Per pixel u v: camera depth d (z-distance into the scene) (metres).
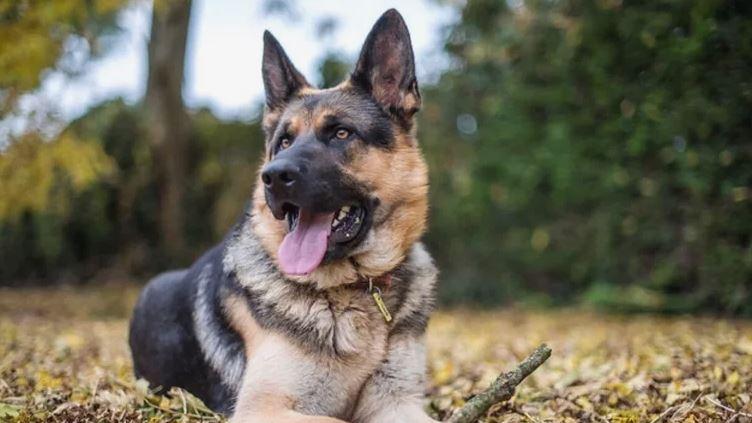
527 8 3.43
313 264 1.20
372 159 1.27
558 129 3.33
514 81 3.53
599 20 3.01
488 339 2.29
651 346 1.85
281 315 1.21
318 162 1.23
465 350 2.05
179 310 1.38
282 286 1.22
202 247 4.79
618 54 3.00
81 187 3.57
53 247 4.45
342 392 1.22
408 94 1.32
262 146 4.83
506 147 3.71
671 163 2.98
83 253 4.66
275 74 1.40
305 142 1.26
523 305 3.76
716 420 1.20
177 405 1.30
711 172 2.67
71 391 1.39
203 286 1.35
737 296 2.66
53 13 2.60
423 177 1.32
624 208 3.30
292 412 1.14
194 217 4.83
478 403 1.16
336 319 1.21
